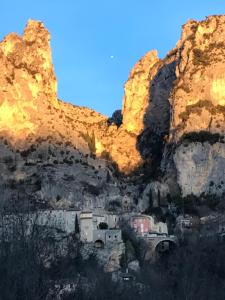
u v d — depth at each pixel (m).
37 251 190.00
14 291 167.25
